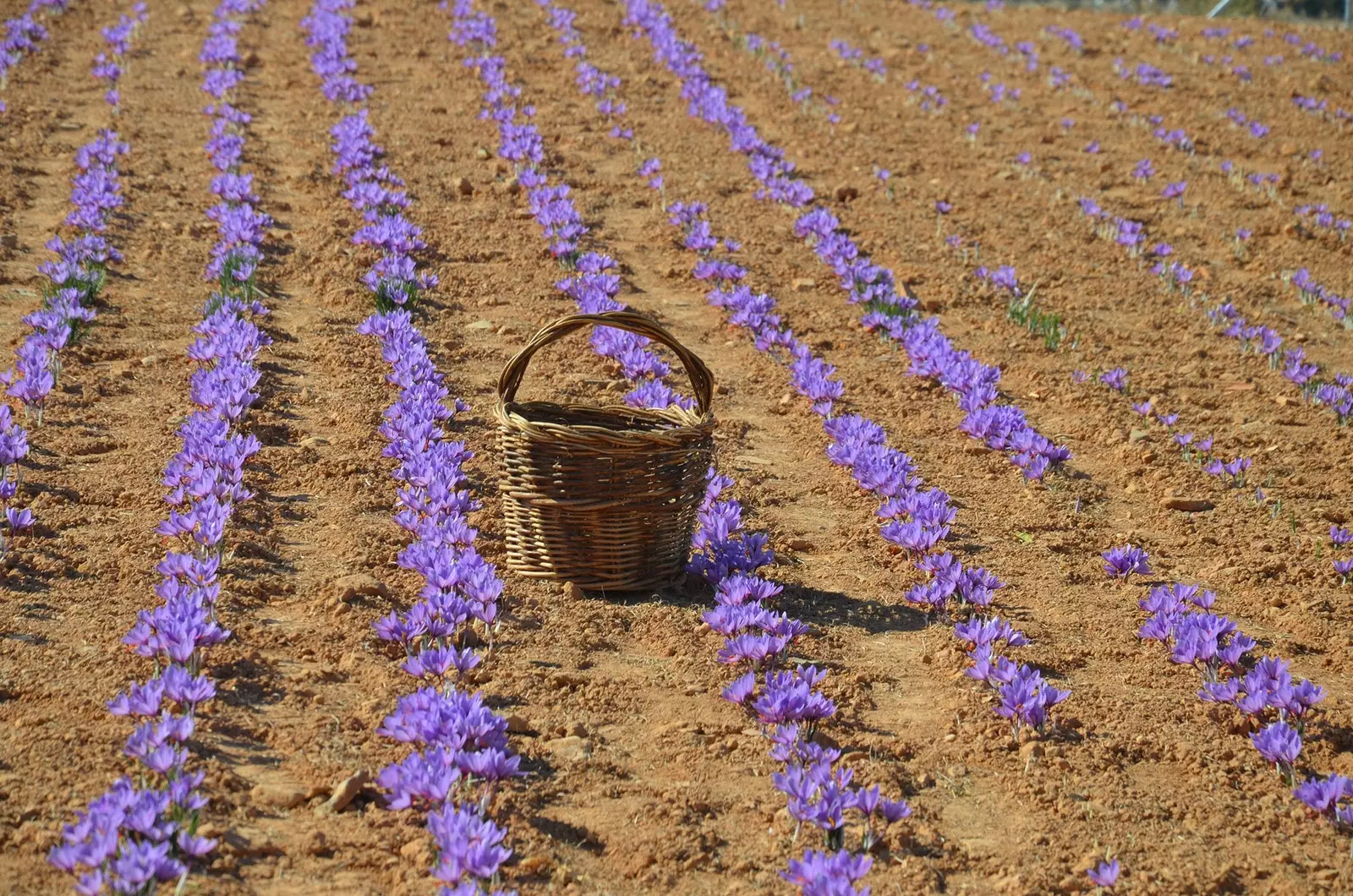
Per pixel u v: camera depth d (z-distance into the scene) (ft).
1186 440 48.29
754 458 45.24
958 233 75.97
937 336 56.44
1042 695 27.40
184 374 47.78
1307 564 38.47
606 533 33.06
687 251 69.26
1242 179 88.17
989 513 41.68
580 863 22.40
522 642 30.50
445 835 20.76
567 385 50.06
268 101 91.04
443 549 32.32
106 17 110.83
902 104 103.55
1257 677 28.32
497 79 98.07
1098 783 26.11
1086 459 47.65
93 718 25.39
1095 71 116.78
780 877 22.26
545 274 63.62
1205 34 132.16
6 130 78.59
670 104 97.76
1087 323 63.72
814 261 69.21
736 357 55.88
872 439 44.68
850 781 25.31
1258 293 69.97
